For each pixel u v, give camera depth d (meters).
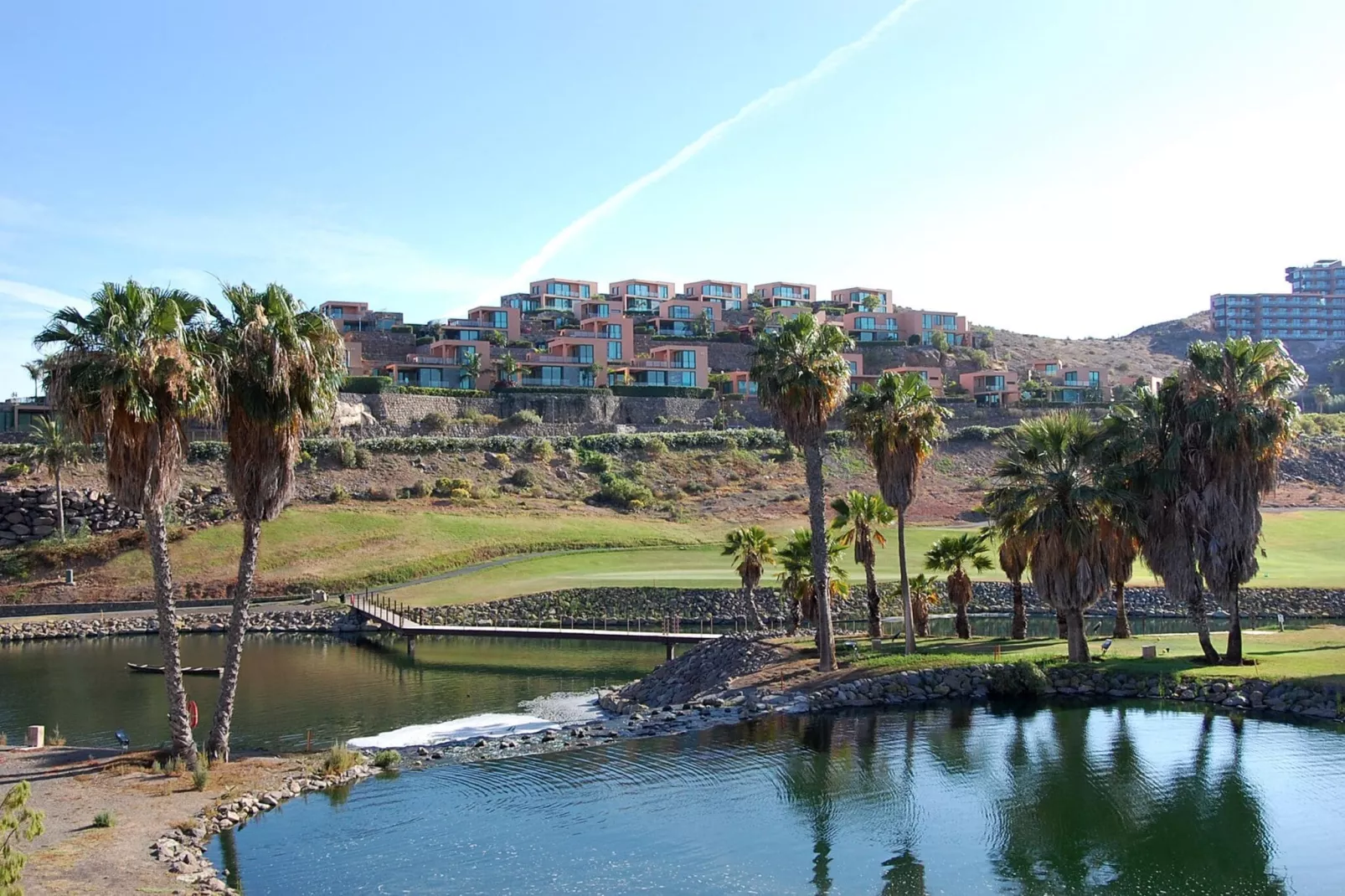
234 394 29.88
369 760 33.12
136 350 27.53
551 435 123.44
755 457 122.38
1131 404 43.81
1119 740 33.47
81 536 84.00
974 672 41.06
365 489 99.88
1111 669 41.16
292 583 78.69
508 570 83.06
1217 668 40.56
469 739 36.62
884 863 23.73
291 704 45.19
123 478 28.33
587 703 45.56
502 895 21.92
